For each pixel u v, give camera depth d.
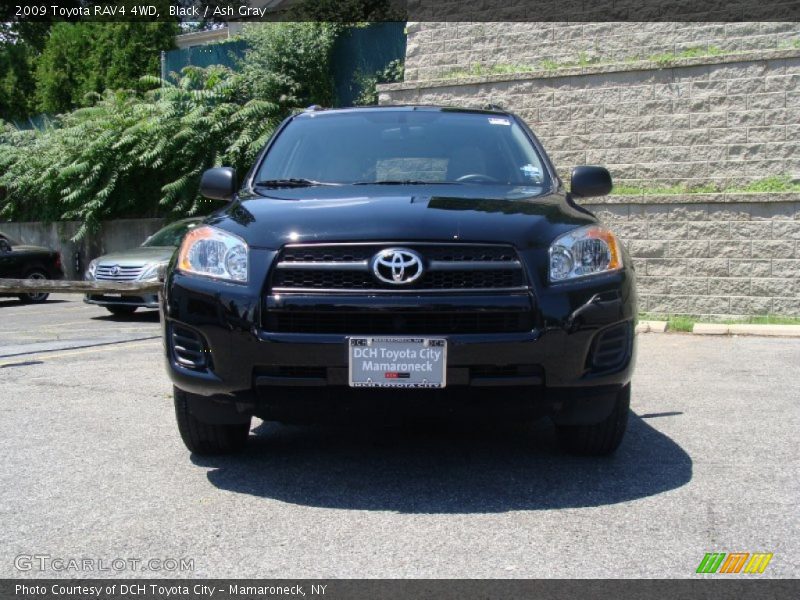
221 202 16.53
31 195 19.67
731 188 10.47
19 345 8.55
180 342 3.70
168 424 4.90
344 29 17.23
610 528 3.18
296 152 4.85
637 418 5.03
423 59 13.11
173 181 17.42
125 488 3.71
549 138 11.65
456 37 12.85
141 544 3.05
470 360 3.35
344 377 3.38
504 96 11.97
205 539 3.10
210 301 3.54
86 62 27.58
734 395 5.70
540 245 3.50
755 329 8.85
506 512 3.36
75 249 19.05
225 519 3.30
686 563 2.85
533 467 3.99
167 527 3.22
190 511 3.40
